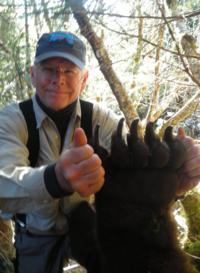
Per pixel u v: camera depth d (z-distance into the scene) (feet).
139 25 4.42
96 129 2.26
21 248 3.43
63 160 1.89
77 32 3.71
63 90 3.16
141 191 2.19
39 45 3.21
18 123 3.09
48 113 3.17
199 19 5.67
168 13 4.49
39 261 3.38
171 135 2.27
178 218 4.41
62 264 3.34
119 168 2.19
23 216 3.32
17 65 3.69
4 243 4.32
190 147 2.40
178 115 6.06
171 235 2.32
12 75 3.92
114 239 2.25
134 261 2.24
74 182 1.88
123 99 5.13
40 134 3.15
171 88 7.15
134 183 2.19
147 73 6.07
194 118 7.45
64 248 3.31
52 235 3.31
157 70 5.70
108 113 3.45
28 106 3.20
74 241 3.04
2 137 2.96
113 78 4.96
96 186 1.91
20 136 3.08
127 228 2.22
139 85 6.59
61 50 3.13
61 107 3.17
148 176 2.19
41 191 2.20
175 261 2.28
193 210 4.45
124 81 6.12
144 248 2.25
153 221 2.23
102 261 2.38
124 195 2.19
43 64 3.15
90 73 5.52
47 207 3.12
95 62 5.43
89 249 2.92
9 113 3.12
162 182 2.20
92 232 2.91
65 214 3.22
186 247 3.87
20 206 2.54
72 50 3.17
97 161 1.88
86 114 3.34
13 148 2.89
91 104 3.42
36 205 2.54
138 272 2.24
